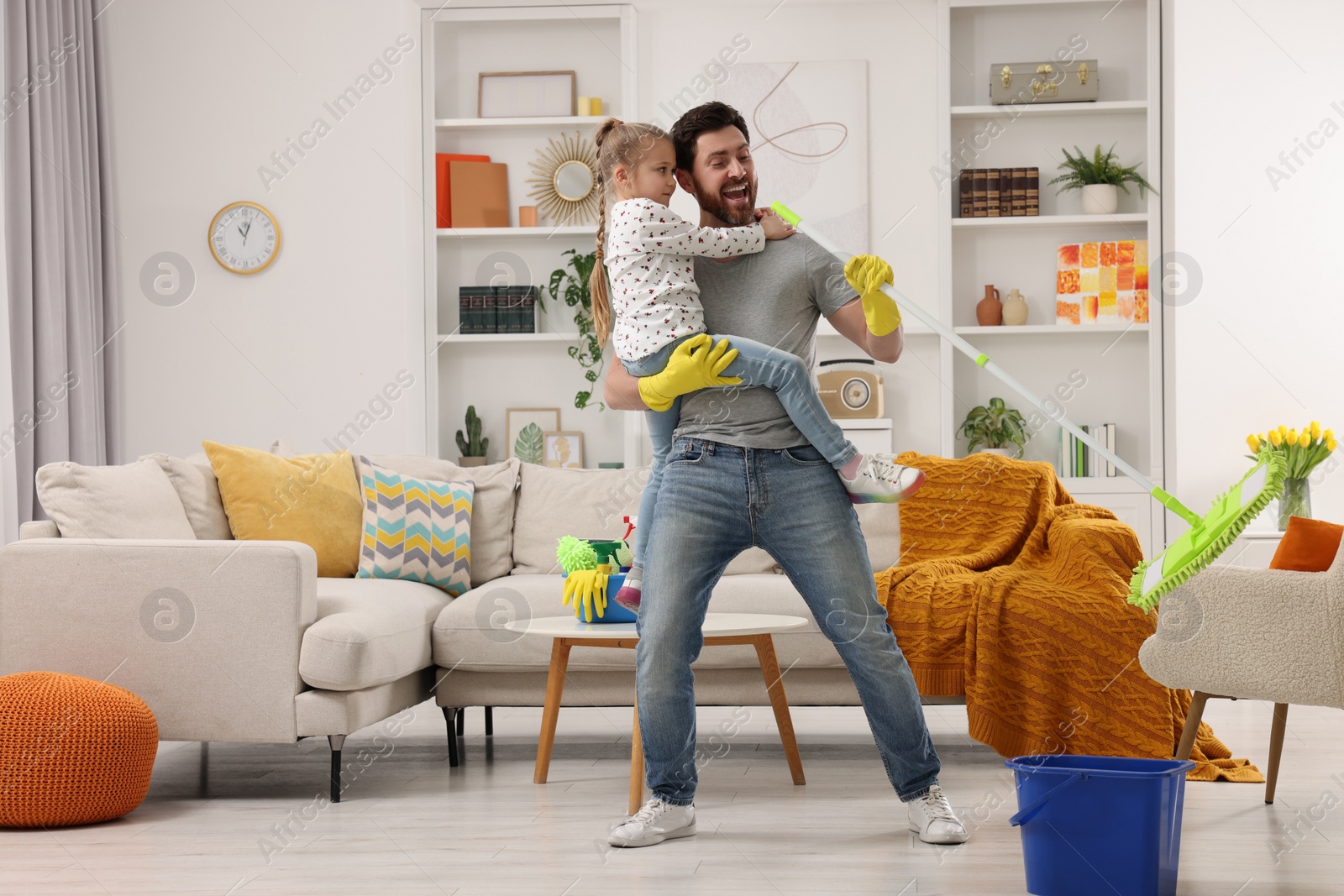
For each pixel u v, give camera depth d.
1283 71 4.82
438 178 5.38
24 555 2.75
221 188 5.11
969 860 2.07
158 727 2.67
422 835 2.33
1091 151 5.24
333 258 5.10
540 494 3.82
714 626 2.59
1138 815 1.81
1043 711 2.81
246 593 2.70
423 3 5.25
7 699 2.43
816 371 5.20
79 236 4.76
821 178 5.29
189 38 5.11
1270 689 2.25
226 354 5.10
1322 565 2.29
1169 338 4.92
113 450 4.95
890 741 2.18
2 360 4.14
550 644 3.14
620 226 2.12
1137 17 5.20
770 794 2.66
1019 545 3.36
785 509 2.08
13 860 2.16
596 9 5.29
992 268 5.30
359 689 2.74
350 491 3.58
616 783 2.83
